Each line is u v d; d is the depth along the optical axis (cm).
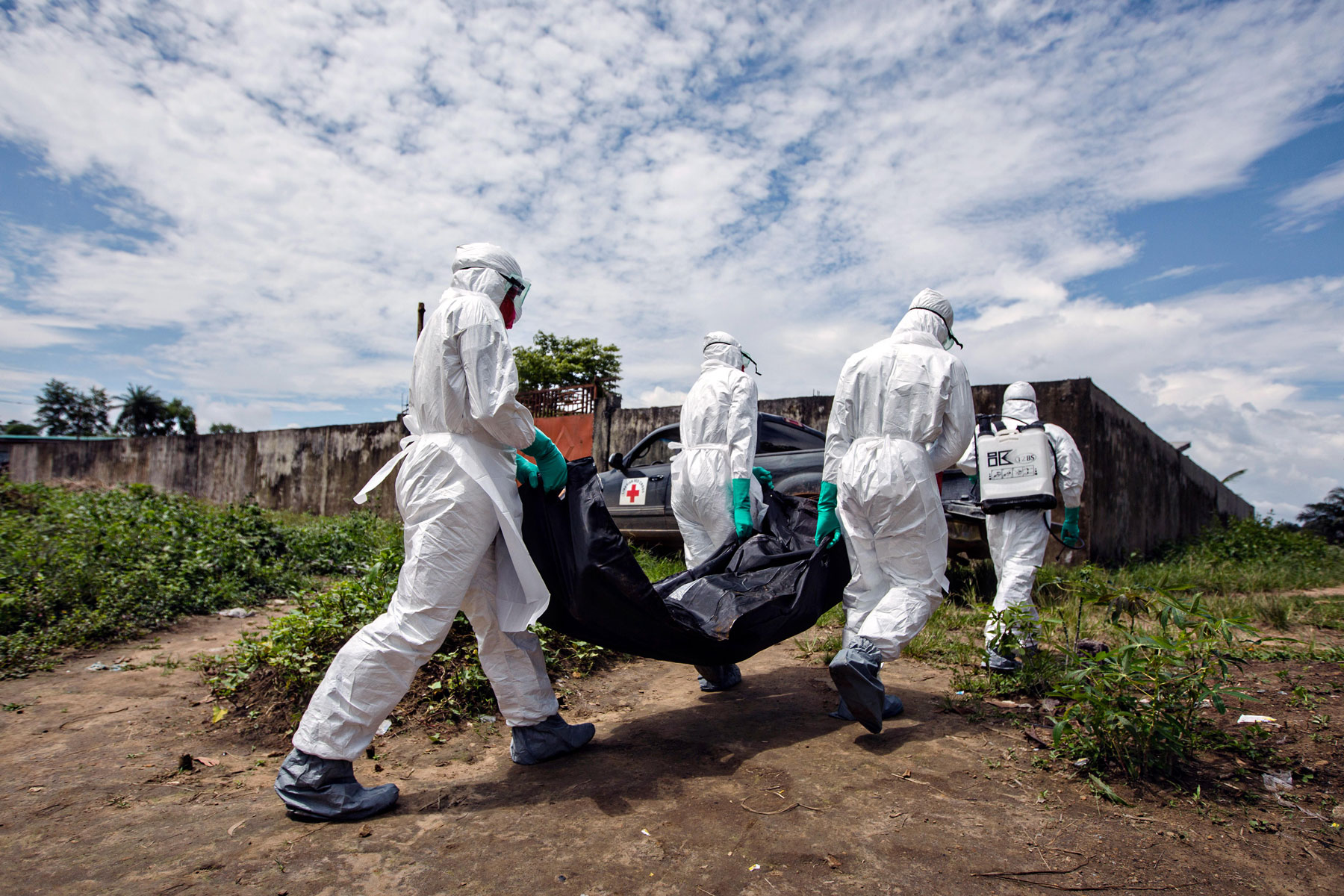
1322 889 179
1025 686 337
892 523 304
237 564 671
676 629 273
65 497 999
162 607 535
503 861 197
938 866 191
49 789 248
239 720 322
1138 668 251
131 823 221
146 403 6475
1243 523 1090
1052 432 395
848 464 315
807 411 980
